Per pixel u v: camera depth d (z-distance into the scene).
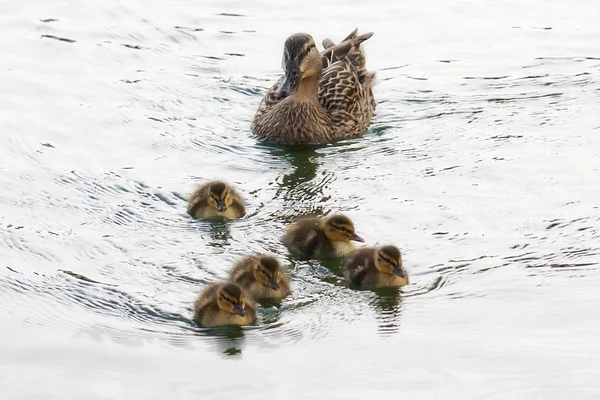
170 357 10.81
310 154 16.86
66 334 11.33
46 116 17.78
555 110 18.02
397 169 15.98
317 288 12.52
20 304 12.02
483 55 20.48
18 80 19.12
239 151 16.97
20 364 10.66
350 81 18.12
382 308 11.89
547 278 12.35
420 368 10.44
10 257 13.19
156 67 20.09
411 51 20.78
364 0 23.36
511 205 14.45
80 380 10.34
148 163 16.28
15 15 22.19
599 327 11.12
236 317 11.45
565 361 10.45
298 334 11.35
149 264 13.04
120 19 22.16
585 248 13.12
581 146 16.45
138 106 18.41
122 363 10.68
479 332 11.15
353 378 10.26
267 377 10.34
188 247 13.53
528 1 23.14
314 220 13.64
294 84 17.17
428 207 14.52
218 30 21.75
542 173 15.47
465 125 17.61
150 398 9.98
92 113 17.98
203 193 14.46
